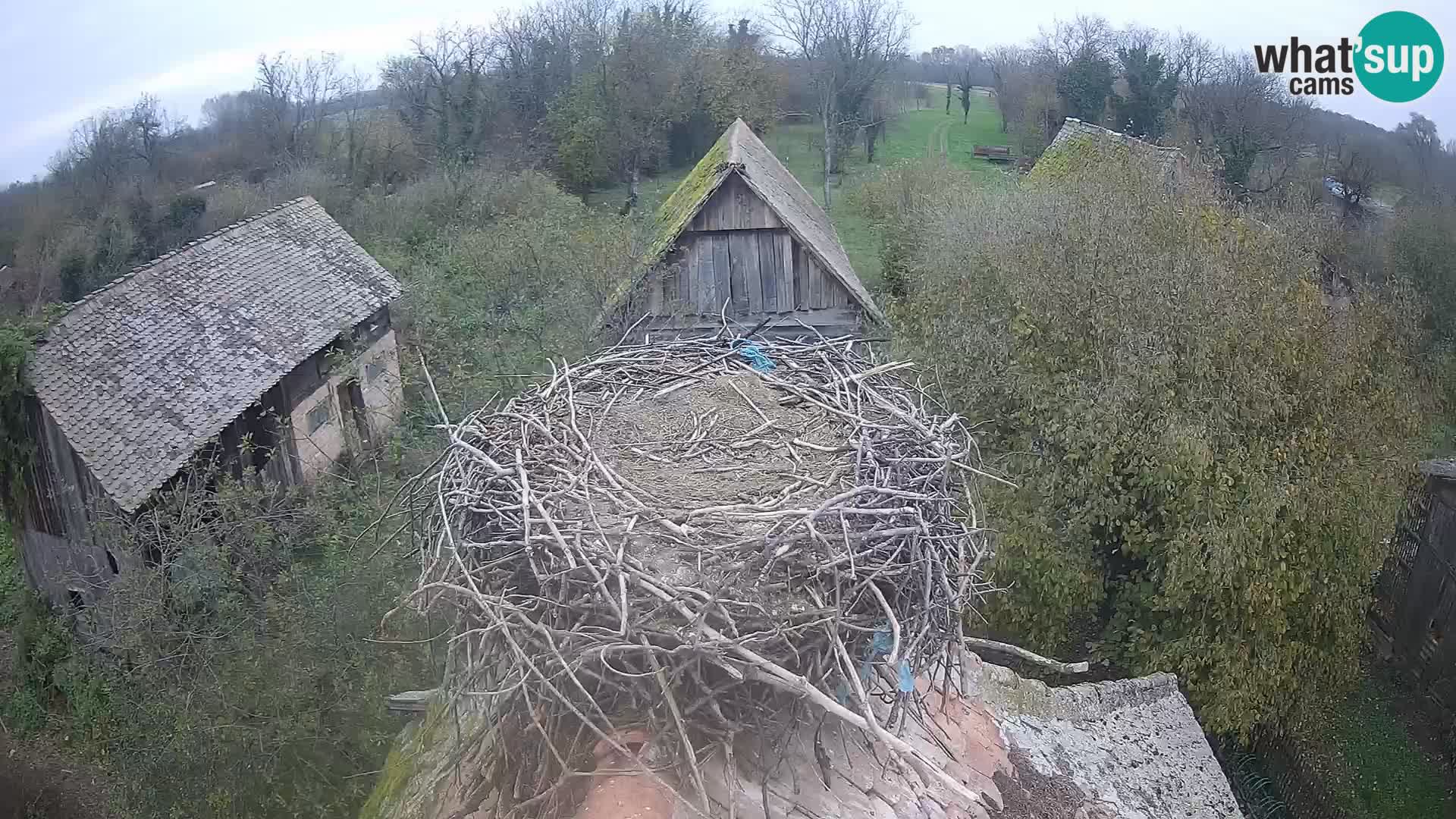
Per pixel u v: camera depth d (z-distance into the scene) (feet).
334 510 37.58
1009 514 32.19
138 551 34.78
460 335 48.83
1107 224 34.04
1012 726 17.65
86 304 43.06
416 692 20.76
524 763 11.84
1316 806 32.86
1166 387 30.37
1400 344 33.27
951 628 14.12
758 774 12.00
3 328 39.37
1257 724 34.30
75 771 31.94
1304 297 31.96
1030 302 33.14
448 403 41.75
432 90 100.17
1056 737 18.08
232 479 40.42
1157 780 17.90
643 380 17.31
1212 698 31.01
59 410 38.04
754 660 10.23
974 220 42.11
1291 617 31.58
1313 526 29.55
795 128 116.78
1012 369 33.19
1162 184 37.58
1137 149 44.65
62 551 40.45
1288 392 30.60
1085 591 32.76
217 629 33.14
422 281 59.16
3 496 40.19
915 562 11.96
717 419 15.57
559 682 11.14
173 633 32.99
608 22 106.11
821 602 11.07
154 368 42.63
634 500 12.66
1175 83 89.71
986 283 36.27
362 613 33.17
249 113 105.29
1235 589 30.12
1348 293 47.91
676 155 108.27
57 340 40.37
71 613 38.65
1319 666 32.09
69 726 33.94
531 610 11.39
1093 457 30.96
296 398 48.85
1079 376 31.96
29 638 38.96
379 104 103.04
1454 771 35.35
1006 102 114.62
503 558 11.70
